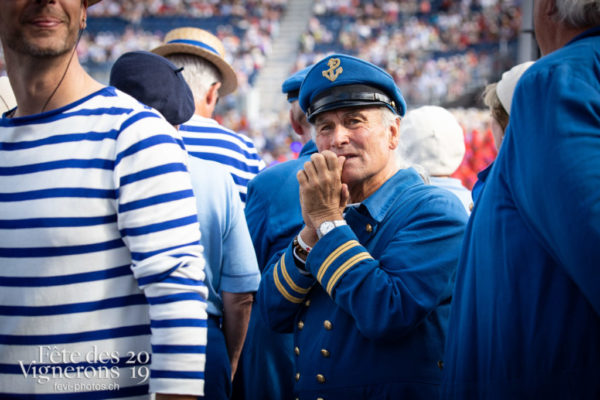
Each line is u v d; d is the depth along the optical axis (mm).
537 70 1340
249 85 30406
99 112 1539
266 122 23938
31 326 1470
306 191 1817
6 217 1487
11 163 1526
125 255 1515
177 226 1505
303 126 2803
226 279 2264
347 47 31625
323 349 1826
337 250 1769
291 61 31688
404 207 1871
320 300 1918
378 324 1683
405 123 2889
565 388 1292
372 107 1859
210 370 2137
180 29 3104
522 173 1325
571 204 1197
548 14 1439
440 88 26484
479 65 27969
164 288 1468
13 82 1600
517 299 1354
